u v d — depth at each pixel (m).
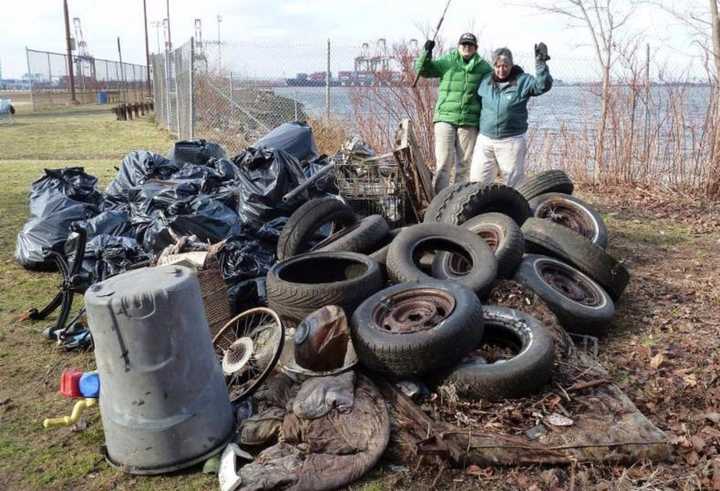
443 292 4.13
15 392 4.21
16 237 7.74
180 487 3.21
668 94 10.53
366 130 11.90
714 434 3.55
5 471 3.38
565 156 11.33
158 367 3.18
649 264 6.77
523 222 6.22
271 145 8.32
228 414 3.53
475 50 7.59
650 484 3.14
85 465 3.42
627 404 3.71
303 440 3.38
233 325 4.50
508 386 3.67
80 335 4.83
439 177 8.06
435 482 3.21
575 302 4.81
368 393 3.68
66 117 28.41
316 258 5.00
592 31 10.75
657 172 10.68
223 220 5.86
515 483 3.20
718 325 5.08
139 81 53.09
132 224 6.35
